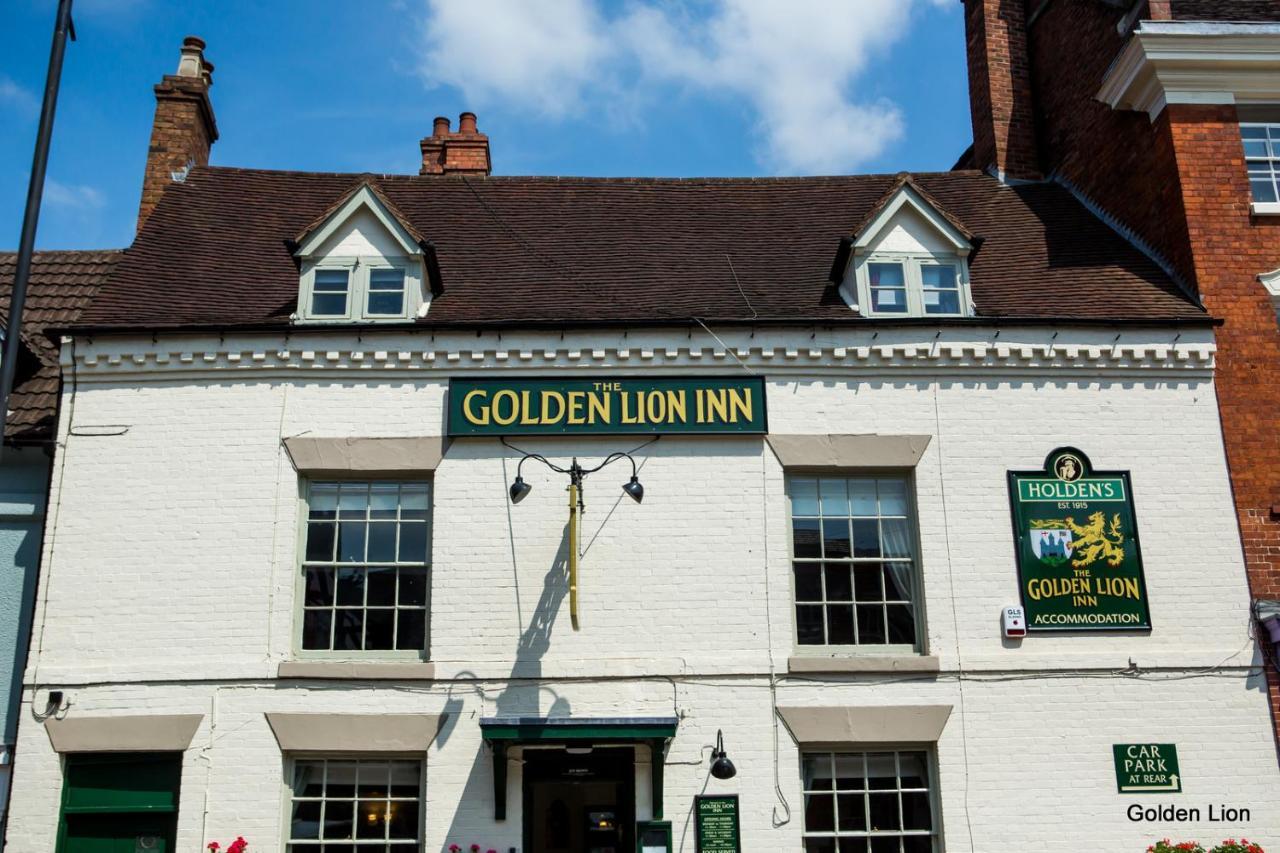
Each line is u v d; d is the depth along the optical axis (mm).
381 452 11672
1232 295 12539
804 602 11547
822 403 11984
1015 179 16312
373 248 12570
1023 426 12000
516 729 10586
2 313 14008
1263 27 13117
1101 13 15008
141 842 10695
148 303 12531
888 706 11109
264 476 11578
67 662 11008
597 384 11906
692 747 10953
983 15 17328
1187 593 11531
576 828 10969
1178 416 12086
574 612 10859
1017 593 11484
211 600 11211
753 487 11719
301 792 10969
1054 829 10852
